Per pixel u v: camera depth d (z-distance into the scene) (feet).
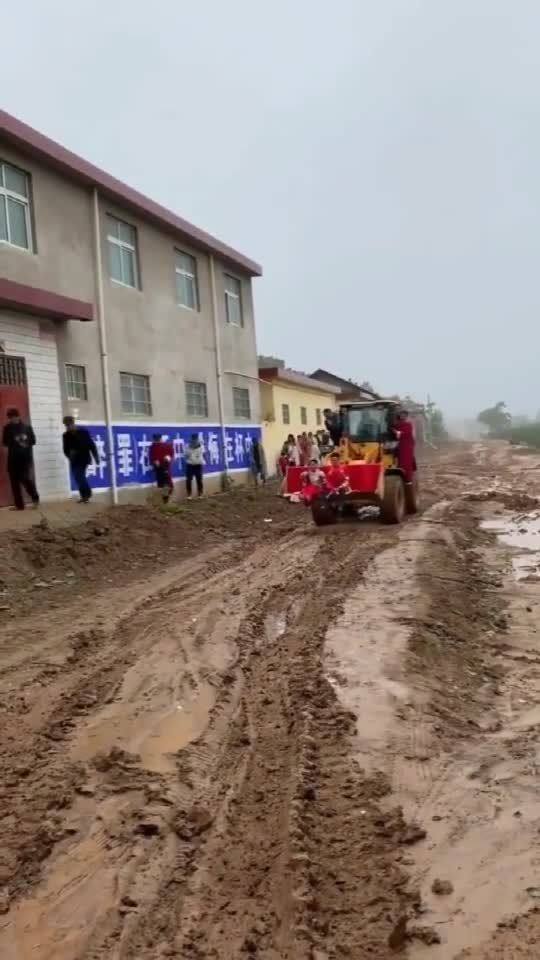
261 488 77.30
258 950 10.55
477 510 60.85
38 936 10.85
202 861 12.60
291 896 11.64
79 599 31.12
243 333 83.51
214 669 22.06
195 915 11.26
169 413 65.62
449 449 205.36
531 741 17.62
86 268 53.93
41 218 49.19
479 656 24.47
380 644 23.88
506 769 16.15
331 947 10.66
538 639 26.22
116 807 14.29
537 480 90.79
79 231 53.31
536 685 21.80
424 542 42.24
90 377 54.03
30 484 44.68
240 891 11.83
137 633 25.82
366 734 17.69
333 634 25.12
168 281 66.54
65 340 51.24
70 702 19.63
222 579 34.50
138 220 61.67
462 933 10.96
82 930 10.96
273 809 14.25
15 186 47.67
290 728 17.98
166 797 14.55
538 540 46.47
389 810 14.35
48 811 14.14
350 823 13.88
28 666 22.48
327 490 48.78
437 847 13.19
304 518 56.34
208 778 15.51
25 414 46.85
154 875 12.23
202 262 73.87
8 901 11.60
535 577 35.55
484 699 20.79
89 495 49.08
